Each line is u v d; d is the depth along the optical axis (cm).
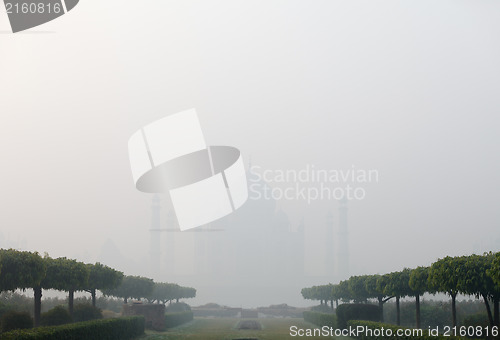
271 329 6725
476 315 4519
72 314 4634
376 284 5031
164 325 6178
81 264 4591
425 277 4053
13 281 3450
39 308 4166
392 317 6153
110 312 6319
